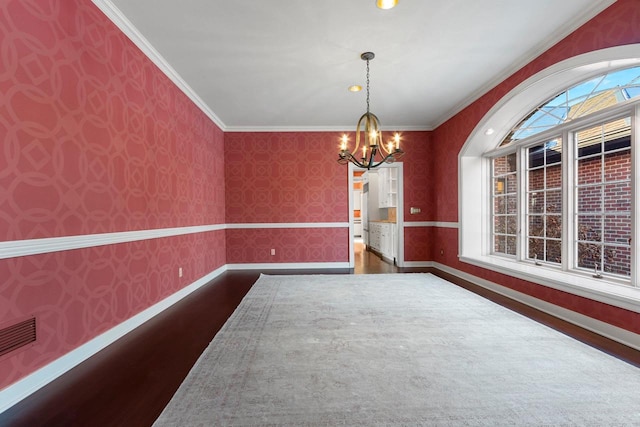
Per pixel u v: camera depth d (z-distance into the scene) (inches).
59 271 72.2
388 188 265.1
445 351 82.0
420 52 117.0
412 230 218.5
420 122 210.2
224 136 211.9
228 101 165.9
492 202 174.1
